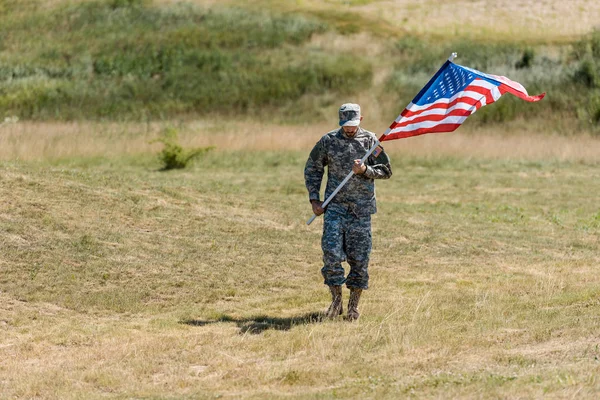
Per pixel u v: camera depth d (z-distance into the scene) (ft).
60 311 85.66
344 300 91.71
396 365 62.90
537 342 67.92
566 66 391.24
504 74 391.24
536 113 347.97
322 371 62.08
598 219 154.92
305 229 128.36
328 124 361.30
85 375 63.52
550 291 91.86
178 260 104.83
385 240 125.70
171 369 65.36
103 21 469.98
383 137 81.56
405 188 197.47
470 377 56.75
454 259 116.67
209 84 404.36
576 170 233.76
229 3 499.92
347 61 423.23
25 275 93.20
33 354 70.49
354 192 81.51
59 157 232.94
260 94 394.93
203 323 82.58
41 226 107.34
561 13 492.13
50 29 461.37
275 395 56.13
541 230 142.20
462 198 181.27
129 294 91.71
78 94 388.78
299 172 223.51
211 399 56.29
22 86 391.65
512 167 238.48
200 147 248.93
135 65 418.92
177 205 131.13
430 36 458.50
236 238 118.21
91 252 102.73
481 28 470.80
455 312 82.07
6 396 59.11
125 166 230.07
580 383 51.90
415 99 82.53
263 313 87.10
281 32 456.04
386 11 502.38
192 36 450.30
